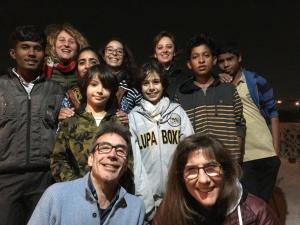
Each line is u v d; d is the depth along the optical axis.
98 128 1.14
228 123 1.35
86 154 1.12
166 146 1.22
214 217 0.85
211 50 1.40
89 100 1.18
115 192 0.92
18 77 1.21
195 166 0.83
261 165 1.58
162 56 1.58
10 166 1.18
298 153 3.10
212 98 1.38
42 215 0.89
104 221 0.90
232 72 1.57
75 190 0.90
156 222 0.89
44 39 1.24
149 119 1.23
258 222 0.83
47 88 1.25
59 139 1.15
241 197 0.84
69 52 1.52
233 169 0.85
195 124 1.37
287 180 2.57
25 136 1.19
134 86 1.36
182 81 1.45
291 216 1.92
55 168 1.14
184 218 0.85
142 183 1.16
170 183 0.87
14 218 1.21
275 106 1.64
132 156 1.16
